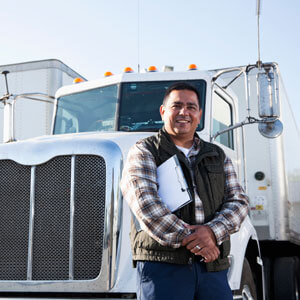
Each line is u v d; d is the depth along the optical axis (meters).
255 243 3.89
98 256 2.76
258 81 3.40
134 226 2.05
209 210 2.03
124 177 2.04
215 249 1.88
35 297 2.79
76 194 2.82
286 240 4.91
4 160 3.00
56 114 4.74
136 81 4.24
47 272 2.81
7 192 2.97
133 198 1.94
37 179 2.90
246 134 5.16
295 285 5.07
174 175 1.99
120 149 2.87
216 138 4.26
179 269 1.91
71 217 2.79
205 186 2.06
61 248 2.81
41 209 2.87
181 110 2.14
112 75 4.43
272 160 5.02
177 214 1.98
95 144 2.85
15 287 2.82
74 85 4.69
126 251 2.74
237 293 3.19
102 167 2.83
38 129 4.95
